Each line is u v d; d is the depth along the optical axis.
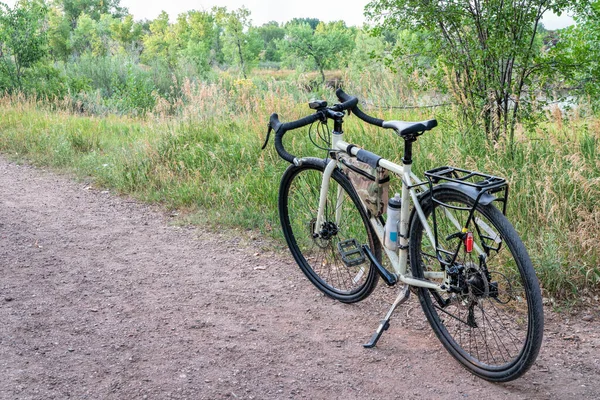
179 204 6.41
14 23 18.12
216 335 3.67
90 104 18.17
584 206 4.60
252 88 10.39
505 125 5.91
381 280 4.40
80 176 7.79
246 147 7.15
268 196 6.02
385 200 3.61
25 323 3.76
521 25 5.71
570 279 4.09
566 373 3.21
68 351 3.43
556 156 5.24
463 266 3.14
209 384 3.13
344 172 3.83
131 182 7.07
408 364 3.35
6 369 3.21
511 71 5.84
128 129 11.14
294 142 6.65
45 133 9.76
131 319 3.87
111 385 3.10
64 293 4.26
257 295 4.27
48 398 2.96
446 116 6.37
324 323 3.84
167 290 4.35
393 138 6.29
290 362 3.37
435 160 5.66
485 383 3.15
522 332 3.63
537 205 4.55
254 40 49.53
